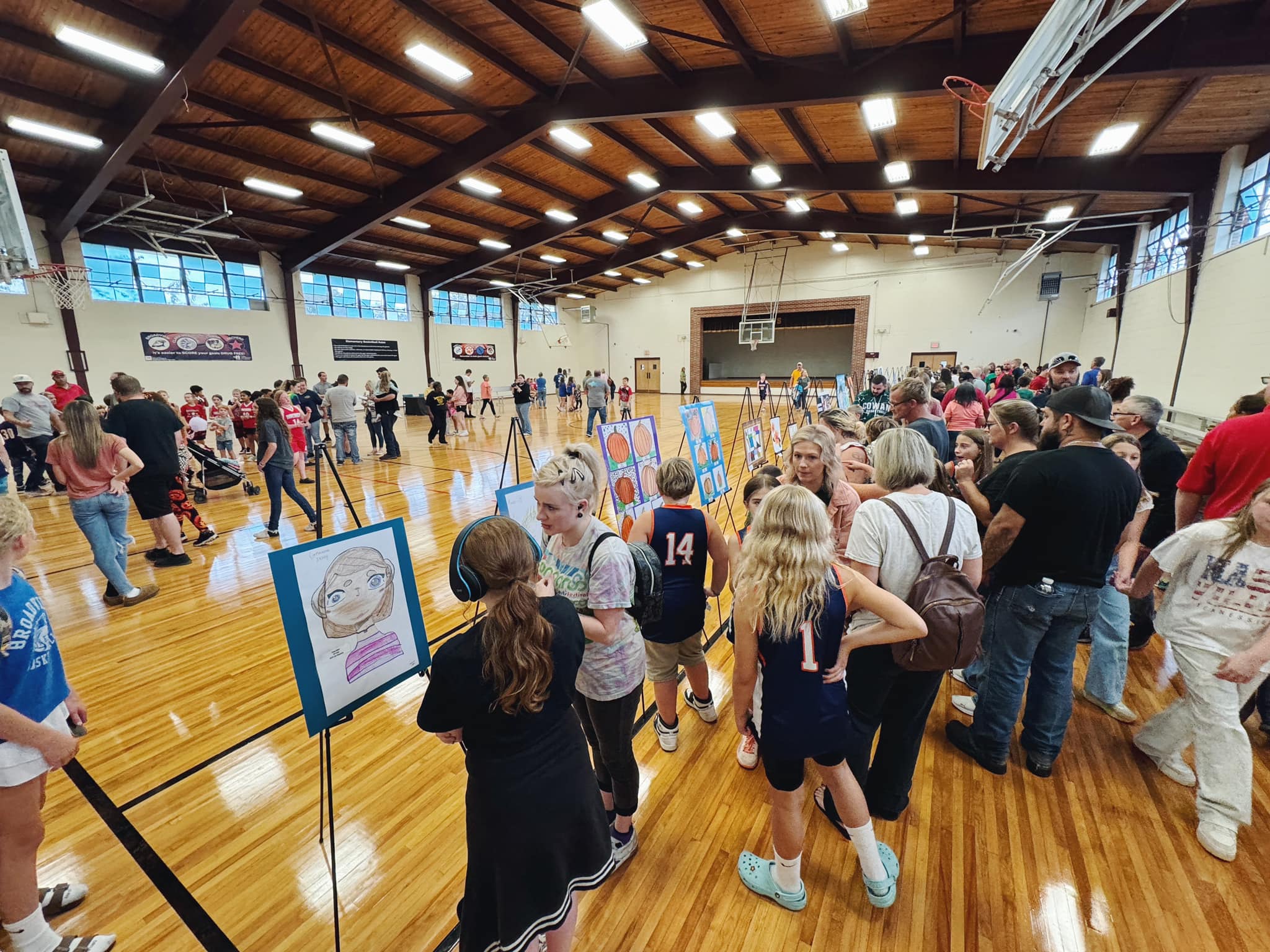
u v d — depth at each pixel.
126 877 1.57
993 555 1.77
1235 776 1.59
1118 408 2.64
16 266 5.37
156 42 5.01
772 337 18.56
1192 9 4.26
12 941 1.23
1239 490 1.92
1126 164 7.28
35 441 6.20
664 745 2.10
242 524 5.07
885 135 7.41
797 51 5.62
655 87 6.48
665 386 21.47
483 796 0.97
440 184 8.52
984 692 1.96
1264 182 6.21
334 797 1.85
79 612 3.29
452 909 1.48
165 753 2.09
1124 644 2.22
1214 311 6.98
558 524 1.34
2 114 5.85
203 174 7.98
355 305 14.62
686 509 2.00
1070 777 1.92
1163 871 1.55
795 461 2.06
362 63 5.95
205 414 7.66
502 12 5.19
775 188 9.38
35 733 1.12
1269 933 1.37
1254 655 1.52
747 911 1.46
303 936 1.40
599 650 1.43
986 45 5.09
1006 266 15.16
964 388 4.15
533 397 17.38
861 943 1.37
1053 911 1.44
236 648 2.88
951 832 1.70
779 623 1.22
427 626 3.11
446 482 6.57
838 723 1.30
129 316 10.46
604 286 21.36
